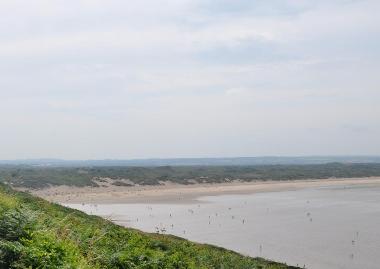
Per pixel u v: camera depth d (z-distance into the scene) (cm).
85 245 1281
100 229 1889
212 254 2597
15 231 1027
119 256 1301
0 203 1385
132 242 1714
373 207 8575
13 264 900
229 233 5575
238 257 3050
